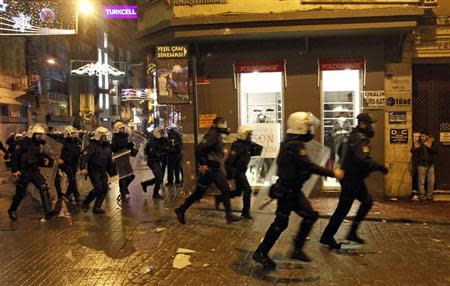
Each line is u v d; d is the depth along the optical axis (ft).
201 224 31.86
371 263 23.06
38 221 34.17
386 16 37.76
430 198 40.22
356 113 42.50
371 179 41.45
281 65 42.42
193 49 43.09
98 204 36.86
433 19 40.86
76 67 122.52
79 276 21.74
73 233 30.17
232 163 32.68
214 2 41.06
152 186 53.47
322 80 42.32
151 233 29.63
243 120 43.55
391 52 41.45
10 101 82.43
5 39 83.51
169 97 42.91
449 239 27.71
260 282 20.56
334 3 39.91
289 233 29.04
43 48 103.19
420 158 39.99
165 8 43.16
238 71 42.88
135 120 183.52
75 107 130.11
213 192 43.32
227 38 41.24
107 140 37.45
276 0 40.40
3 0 60.54
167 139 51.03
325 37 41.57
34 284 20.77
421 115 42.73
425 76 42.75
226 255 24.67
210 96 43.34
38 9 62.75
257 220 32.71
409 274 21.44
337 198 41.14
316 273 21.63
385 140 41.55
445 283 20.27
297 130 21.98
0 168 73.82
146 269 22.47
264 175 42.34
